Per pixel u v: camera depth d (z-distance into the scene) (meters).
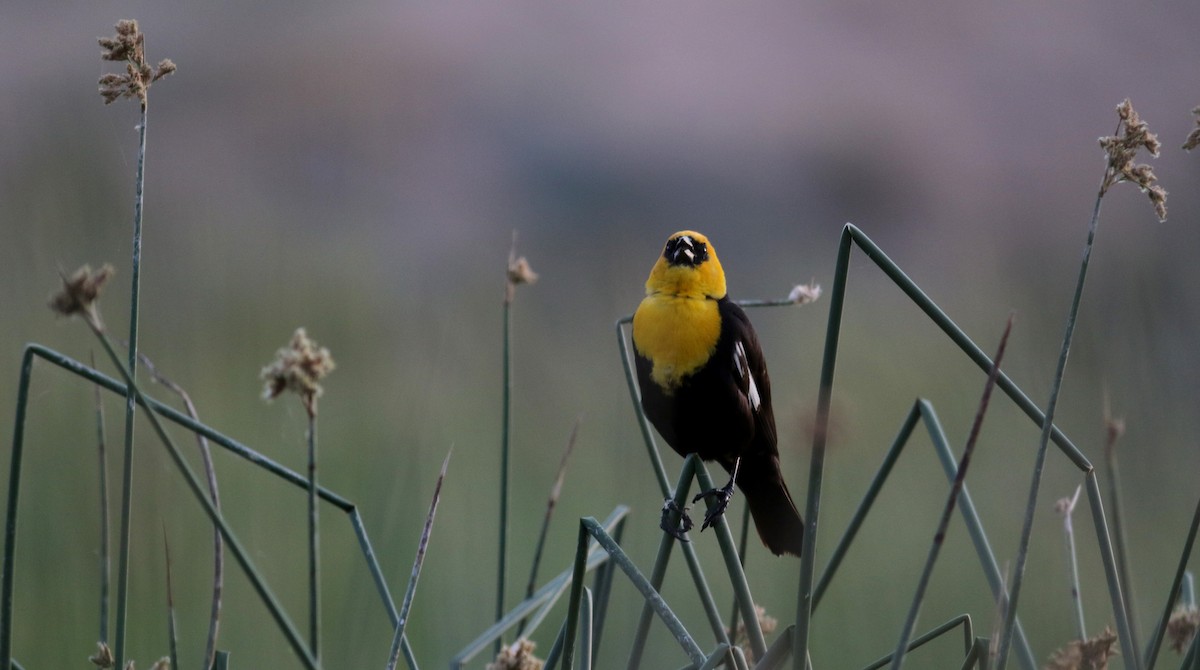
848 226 4.45
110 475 9.16
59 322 11.85
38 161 14.45
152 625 8.30
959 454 11.09
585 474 11.40
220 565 5.46
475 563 9.36
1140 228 16.56
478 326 14.62
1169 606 4.67
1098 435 10.45
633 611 7.91
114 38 4.62
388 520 8.86
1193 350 10.67
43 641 7.97
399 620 4.68
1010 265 14.38
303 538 9.68
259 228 16.34
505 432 6.27
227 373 12.23
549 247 22.41
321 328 13.66
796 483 9.73
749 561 9.90
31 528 8.58
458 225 23.66
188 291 13.58
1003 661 4.29
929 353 13.47
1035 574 9.33
